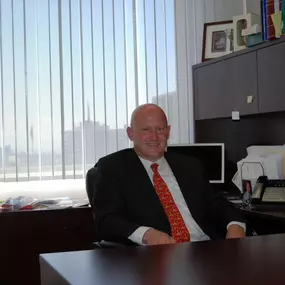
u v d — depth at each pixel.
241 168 2.83
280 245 1.34
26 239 2.84
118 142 3.28
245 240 1.42
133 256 1.23
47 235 2.87
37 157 3.11
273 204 2.47
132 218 2.06
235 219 2.10
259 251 1.26
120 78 3.29
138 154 2.27
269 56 2.64
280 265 1.11
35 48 3.10
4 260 2.81
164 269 1.09
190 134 3.47
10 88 3.06
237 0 3.53
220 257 1.20
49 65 3.13
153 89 3.38
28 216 2.85
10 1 3.05
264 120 3.03
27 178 3.09
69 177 3.18
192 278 1.02
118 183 2.10
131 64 3.32
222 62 3.04
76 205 2.96
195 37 3.47
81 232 2.92
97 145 3.24
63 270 1.10
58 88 3.15
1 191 3.11
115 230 1.89
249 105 2.81
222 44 3.22
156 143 2.23
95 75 3.23
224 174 3.10
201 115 3.27
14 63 3.06
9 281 2.82
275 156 2.74
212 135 3.32
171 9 3.42
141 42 3.35
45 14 3.12
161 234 1.79
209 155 3.12
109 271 1.09
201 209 2.22
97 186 2.09
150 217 2.06
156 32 3.38
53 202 3.00
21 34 3.07
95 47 3.23
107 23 3.26
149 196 2.09
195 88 3.33
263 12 2.70
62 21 3.15
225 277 1.02
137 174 2.13
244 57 2.85
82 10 3.20
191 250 1.29
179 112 3.45
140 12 3.34
